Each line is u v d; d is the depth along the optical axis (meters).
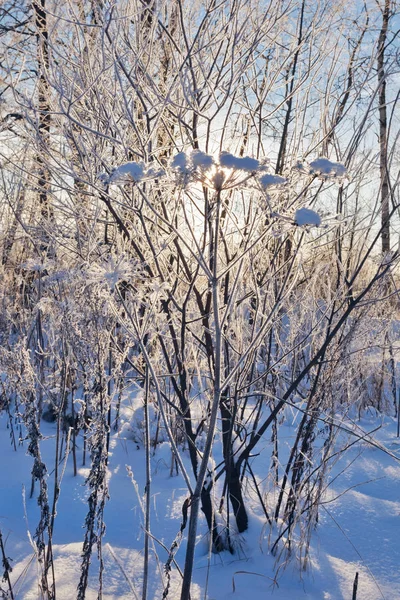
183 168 1.40
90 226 2.60
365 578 2.36
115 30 2.14
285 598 2.20
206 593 2.19
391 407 5.24
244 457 2.60
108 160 2.32
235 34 2.11
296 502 2.53
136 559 2.47
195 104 2.14
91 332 2.08
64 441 3.89
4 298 4.35
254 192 1.97
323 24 2.53
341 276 2.95
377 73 2.37
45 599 2.13
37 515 2.97
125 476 3.50
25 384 2.11
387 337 3.73
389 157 2.35
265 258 2.82
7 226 4.61
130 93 2.32
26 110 2.20
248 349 1.83
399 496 3.15
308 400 2.66
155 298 2.08
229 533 2.56
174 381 2.45
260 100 2.43
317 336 2.90
